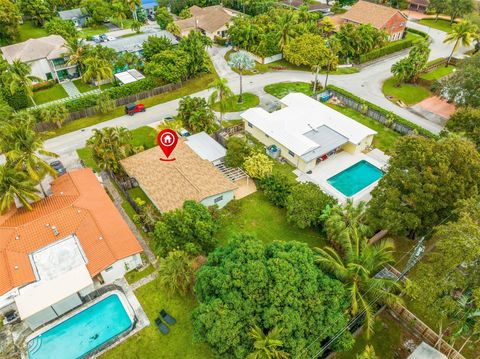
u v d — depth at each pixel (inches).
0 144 1530.5
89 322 1226.0
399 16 3408.0
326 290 1032.8
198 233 1357.0
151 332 1195.9
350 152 2050.9
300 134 2005.4
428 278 1037.2
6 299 1211.9
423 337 1182.3
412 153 1323.8
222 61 3139.8
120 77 2637.8
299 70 2997.0
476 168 1269.7
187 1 4264.3
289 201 1528.1
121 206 1694.1
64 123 2278.5
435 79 2810.0
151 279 1365.7
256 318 996.6
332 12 4202.8
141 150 1968.5
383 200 1362.0
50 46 2706.7
